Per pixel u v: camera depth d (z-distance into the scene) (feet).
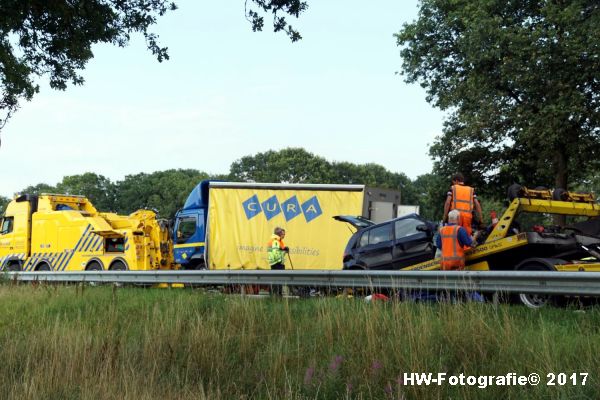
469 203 46.32
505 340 27.37
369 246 57.57
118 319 43.11
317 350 31.30
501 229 45.29
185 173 505.66
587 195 48.93
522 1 114.01
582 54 103.09
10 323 45.65
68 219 97.76
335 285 45.83
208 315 38.96
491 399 23.49
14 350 33.71
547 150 110.63
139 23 59.26
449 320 30.30
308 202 84.94
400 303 33.96
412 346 27.73
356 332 31.53
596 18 99.19
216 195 89.25
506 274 35.60
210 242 88.33
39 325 42.14
